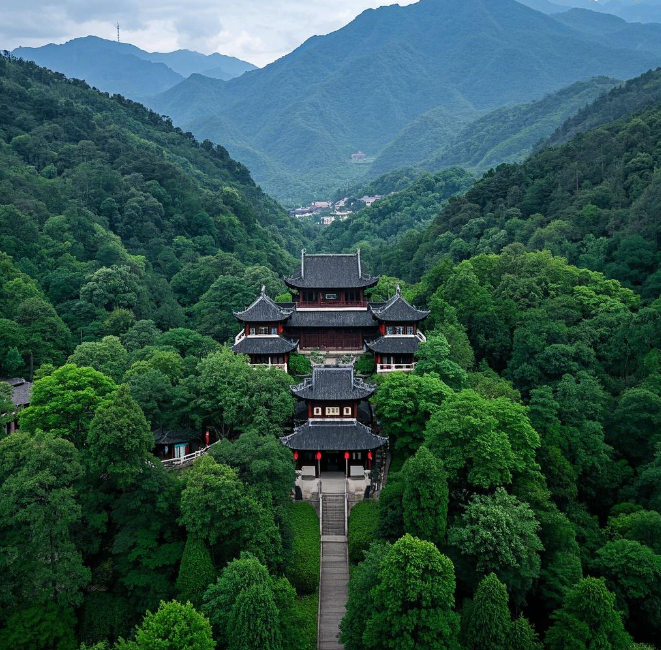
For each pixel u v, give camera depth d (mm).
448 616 48875
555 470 69500
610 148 163000
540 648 51031
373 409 81438
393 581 48625
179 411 74438
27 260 130000
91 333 116250
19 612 50250
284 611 51000
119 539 56812
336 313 101812
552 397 78562
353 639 50562
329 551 64625
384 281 128250
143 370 79875
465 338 93625
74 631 53625
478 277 116312
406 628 47812
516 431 66375
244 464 61094
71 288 129625
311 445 71000
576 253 133750
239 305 125812
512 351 98812
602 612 50312
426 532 56594
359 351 101500
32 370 103312
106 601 55969
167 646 43469
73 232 150375
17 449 55375
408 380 74062
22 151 191625
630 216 130375
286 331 101688
